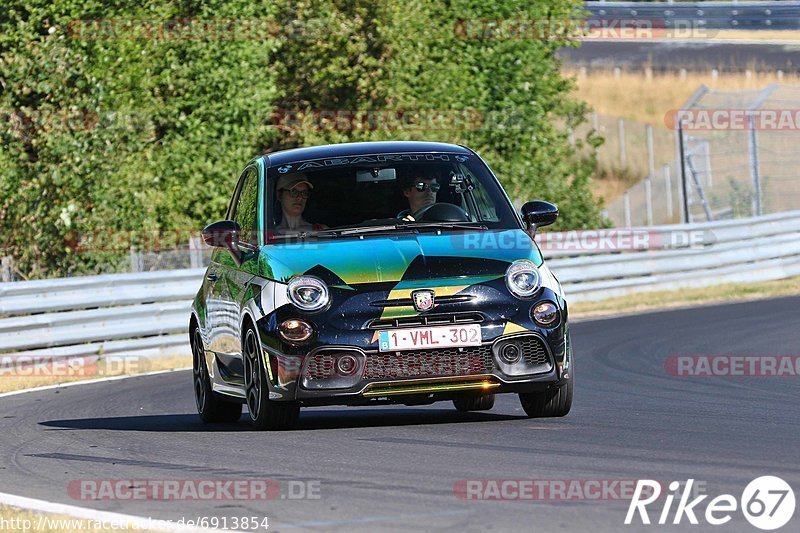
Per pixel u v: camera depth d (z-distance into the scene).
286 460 22.94
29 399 39.72
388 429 26.56
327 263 25.95
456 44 83.44
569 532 16.23
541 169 88.69
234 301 27.97
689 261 74.94
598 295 70.75
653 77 156.25
